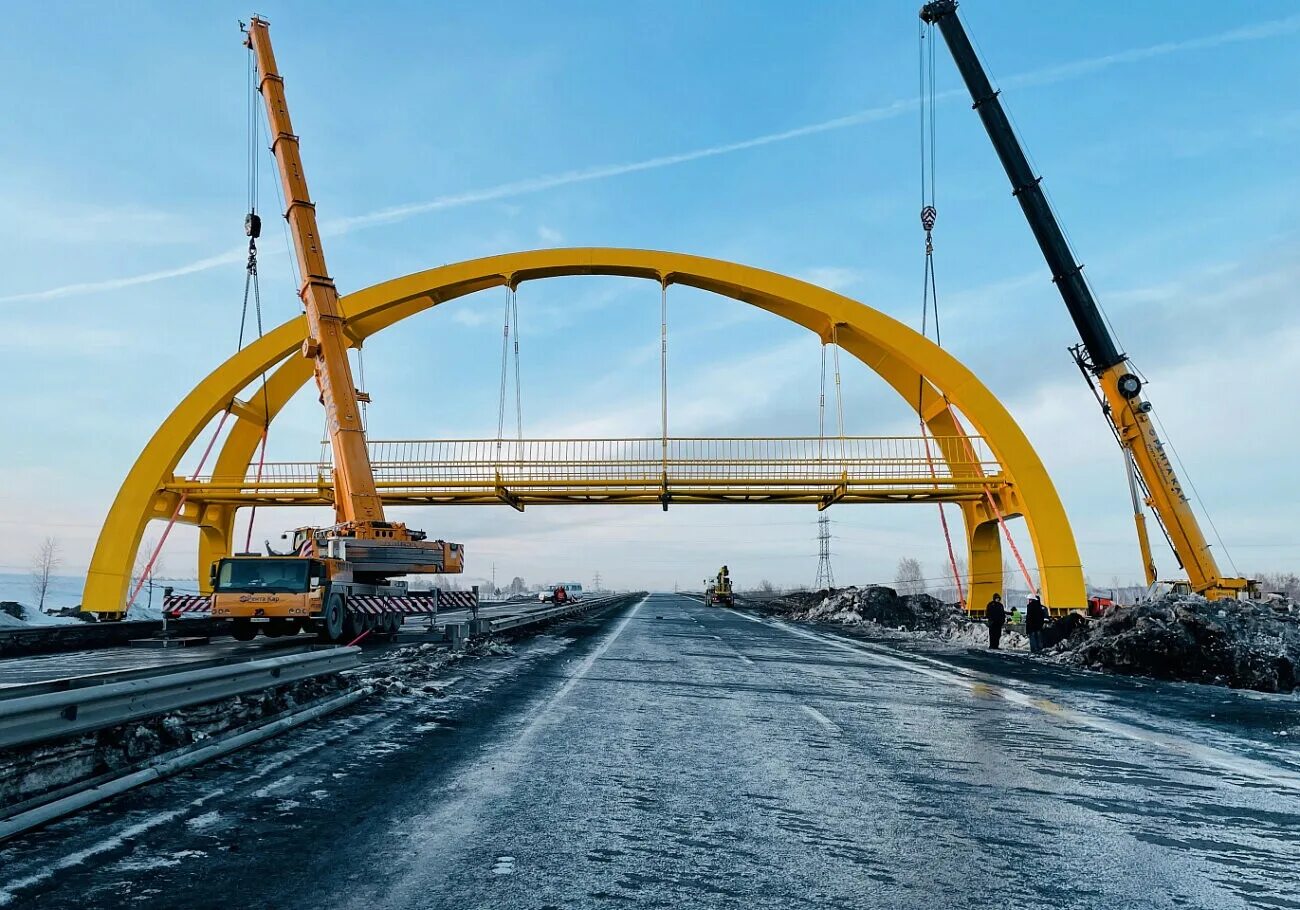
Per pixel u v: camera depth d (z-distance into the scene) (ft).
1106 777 21.54
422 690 35.06
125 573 96.53
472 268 109.09
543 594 262.47
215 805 17.25
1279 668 49.21
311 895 12.39
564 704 33.04
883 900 12.67
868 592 133.08
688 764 22.21
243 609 63.10
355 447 80.69
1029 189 84.12
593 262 108.88
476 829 15.92
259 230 91.97
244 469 113.80
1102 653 54.85
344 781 19.52
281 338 103.91
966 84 88.84
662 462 100.17
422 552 77.77
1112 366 79.05
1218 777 21.83
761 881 13.42
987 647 76.95
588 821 16.63
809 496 103.91
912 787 20.08
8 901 11.95
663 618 126.62
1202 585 73.31
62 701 15.80
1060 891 13.19
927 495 103.30
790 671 48.62
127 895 12.28
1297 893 13.29
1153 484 76.38
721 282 108.88
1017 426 98.89
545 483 100.12
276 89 90.02
